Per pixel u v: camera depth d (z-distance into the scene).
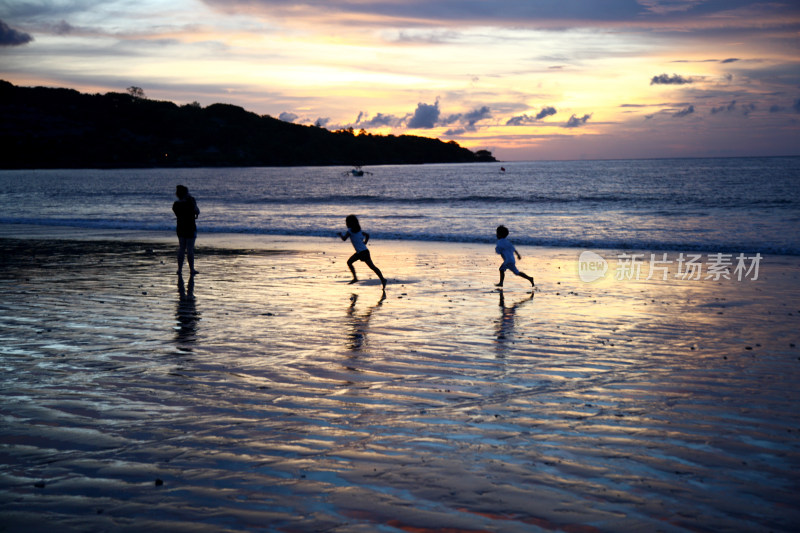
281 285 12.02
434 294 11.09
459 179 113.81
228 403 5.21
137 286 11.74
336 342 7.45
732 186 64.31
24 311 9.27
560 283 12.45
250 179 126.56
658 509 3.35
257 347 7.18
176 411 5.01
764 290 11.53
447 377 6.00
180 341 7.46
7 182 106.75
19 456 4.10
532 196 51.97
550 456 4.08
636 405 5.15
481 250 18.59
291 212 36.72
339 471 3.86
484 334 7.91
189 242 12.35
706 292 11.37
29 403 5.18
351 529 3.14
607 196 50.09
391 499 3.47
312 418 4.84
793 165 160.75
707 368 6.31
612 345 7.33
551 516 3.27
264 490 3.60
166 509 3.38
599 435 4.46
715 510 3.34
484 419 4.81
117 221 29.06
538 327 8.34
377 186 86.62
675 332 8.04
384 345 7.30
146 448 4.23
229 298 10.53
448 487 3.62
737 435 4.45
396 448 4.23
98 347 7.14
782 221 26.97
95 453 4.14
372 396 5.41
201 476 3.79
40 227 26.42
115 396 5.38
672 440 4.36
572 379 5.94
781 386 5.66
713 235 22.48
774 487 3.62
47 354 6.81
